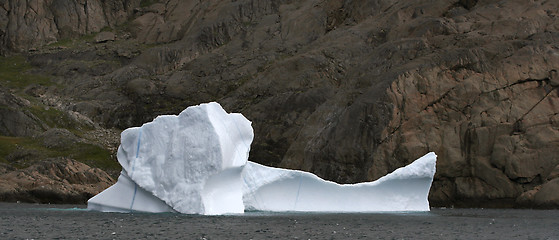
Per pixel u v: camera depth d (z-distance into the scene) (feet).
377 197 76.33
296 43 179.93
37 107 166.20
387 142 118.11
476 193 111.75
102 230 49.52
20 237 44.96
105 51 209.26
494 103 117.80
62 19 223.10
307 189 74.69
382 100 121.80
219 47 193.47
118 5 235.40
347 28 172.96
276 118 149.89
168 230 49.55
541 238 47.67
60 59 207.21
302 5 195.31
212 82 173.68
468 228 55.47
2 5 221.66
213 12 208.03
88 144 151.53
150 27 218.79
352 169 120.57
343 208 75.05
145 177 66.49
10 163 137.49
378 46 153.17
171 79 181.06
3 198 106.01
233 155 67.62
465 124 117.29
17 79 196.24
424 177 76.43
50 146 147.74
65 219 59.16
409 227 55.21
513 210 93.35
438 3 157.69
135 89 178.29
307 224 55.98
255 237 45.88
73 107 173.06
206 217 60.90
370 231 51.13
